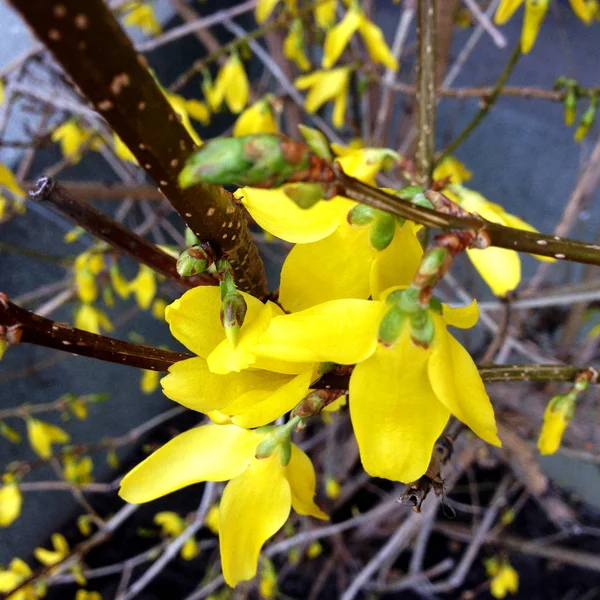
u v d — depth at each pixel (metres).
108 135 0.29
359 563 0.41
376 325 0.08
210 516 0.31
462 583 0.40
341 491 0.39
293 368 0.08
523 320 0.38
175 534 0.36
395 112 0.46
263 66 0.47
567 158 0.47
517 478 0.40
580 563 0.37
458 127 0.50
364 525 0.40
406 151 0.33
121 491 0.10
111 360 0.09
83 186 0.27
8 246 0.30
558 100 0.22
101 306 0.39
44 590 0.30
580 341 0.45
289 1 0.29
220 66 0.44
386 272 0.09
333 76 0.27
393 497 0.36
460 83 0.51
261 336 0.08
